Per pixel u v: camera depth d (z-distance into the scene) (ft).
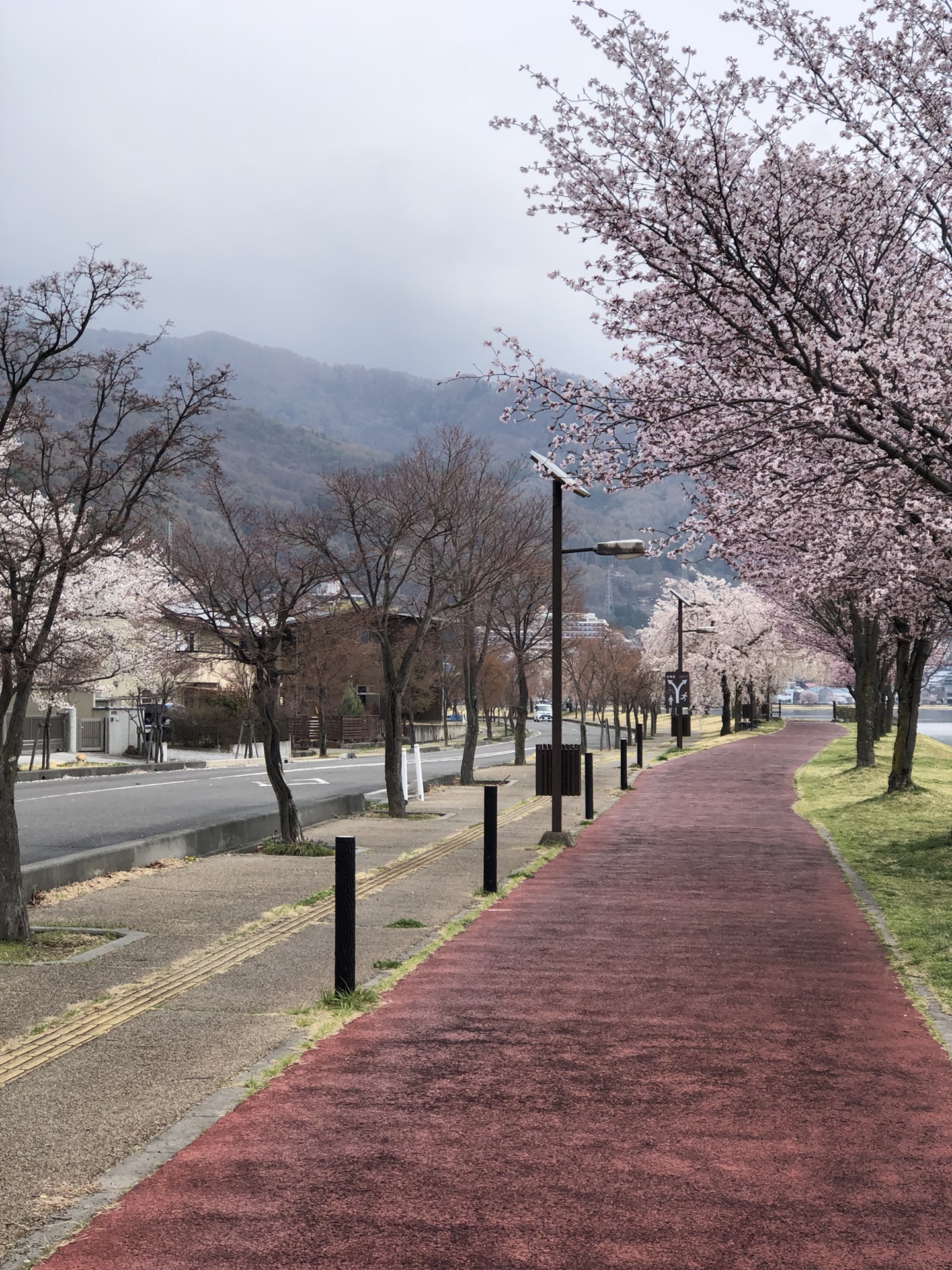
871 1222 14.06
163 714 158.71
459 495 83.82
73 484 35.42
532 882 45.32
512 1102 18.45
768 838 61.72
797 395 37.27
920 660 80.23
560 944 32.45
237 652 57.72
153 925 34.94
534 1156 16.10
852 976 28.40
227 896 40.70
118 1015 24.08
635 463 41.57
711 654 237.66
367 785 102.68
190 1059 20.85
